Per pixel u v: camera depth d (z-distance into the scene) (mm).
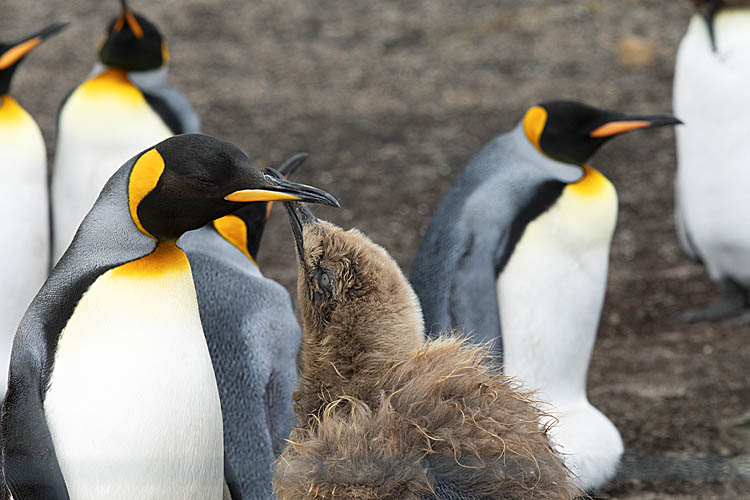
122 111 11156
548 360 9695
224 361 7141
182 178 5555
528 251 9484
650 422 10867
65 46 25469
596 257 9758
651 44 25547
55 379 5617
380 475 5152
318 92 23422
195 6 28875
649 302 14859
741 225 13773
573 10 28312
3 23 26938
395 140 20797
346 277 5695
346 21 28266
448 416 5344
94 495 5633
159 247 5844
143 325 5680
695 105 13805
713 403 11352
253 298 7402
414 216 17453
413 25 27891
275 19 28281
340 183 18719
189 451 5824
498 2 29469
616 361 12852
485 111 22203
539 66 24719
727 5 13383
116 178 5863
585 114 9766
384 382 5574
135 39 11750
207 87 23578
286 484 5395
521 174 9766
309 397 5871
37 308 5785
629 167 19594
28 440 5527
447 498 5191
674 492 9172
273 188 5582
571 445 9297
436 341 5895
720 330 13844
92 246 5844
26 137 10438
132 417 5598
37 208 10531
